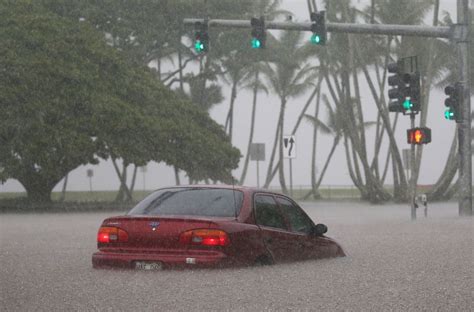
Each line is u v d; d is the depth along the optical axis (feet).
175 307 50.72
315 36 163.53
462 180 191.21
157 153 295.28
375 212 232.94
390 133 366.02
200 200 70.85
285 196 76.48
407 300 53.42
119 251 68.28
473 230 126.31
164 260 66.23
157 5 368.68
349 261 76.07
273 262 70.13
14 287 60.44
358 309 50.06
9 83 268.21
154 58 398.62
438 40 392.68
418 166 347.36
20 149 266.36
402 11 378.94
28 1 294.87
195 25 171.53
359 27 166.61
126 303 52.26
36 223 170.81
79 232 132.87
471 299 53.88
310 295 55.36
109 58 294.25
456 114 189.67
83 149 272.51
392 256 81.41
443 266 72.38
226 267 65.87
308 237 75.46
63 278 64.80
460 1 182.80
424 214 205.46
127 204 303.89
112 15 359.87
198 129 317.42
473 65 395.14
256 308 50.39
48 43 278.87
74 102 275.39
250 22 168.76
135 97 302.86
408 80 176.35
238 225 67.56
